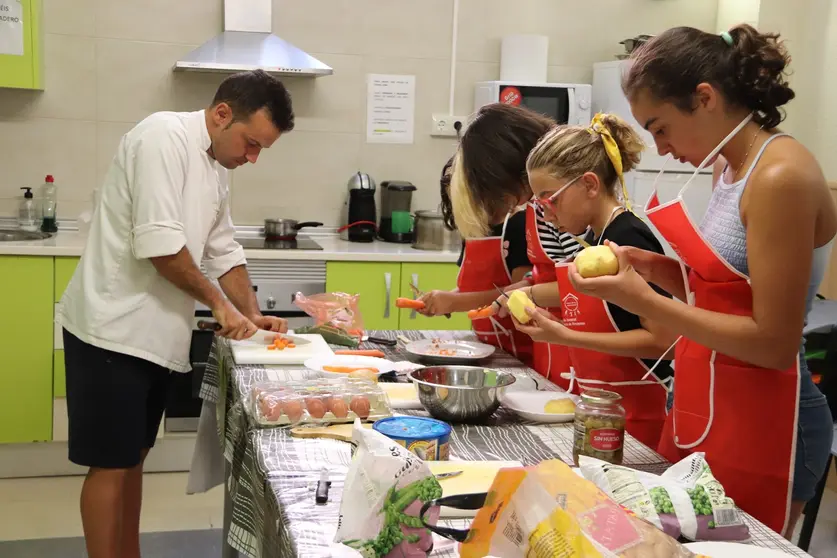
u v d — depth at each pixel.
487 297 2.44
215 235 2.58
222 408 2.20
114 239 2.26
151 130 2.22
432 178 4.36
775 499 1.50
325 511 1.22
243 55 3.74
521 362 2.29
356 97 4.20
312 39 4.11
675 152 1.52
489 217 2.20
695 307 1.46
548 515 0.93
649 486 1.17
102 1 3.83
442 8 4.23
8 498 3.34
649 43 1.49
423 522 1.06
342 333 2.40
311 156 4.19
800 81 4.07
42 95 3.84
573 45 4.40
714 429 1.54
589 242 2.01
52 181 3.80
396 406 1.77
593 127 1.80
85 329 2.24
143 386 2.31
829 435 1.60
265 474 1.37
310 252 3.66
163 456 3.67
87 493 2.31
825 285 3.61
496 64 4.34
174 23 3.92
